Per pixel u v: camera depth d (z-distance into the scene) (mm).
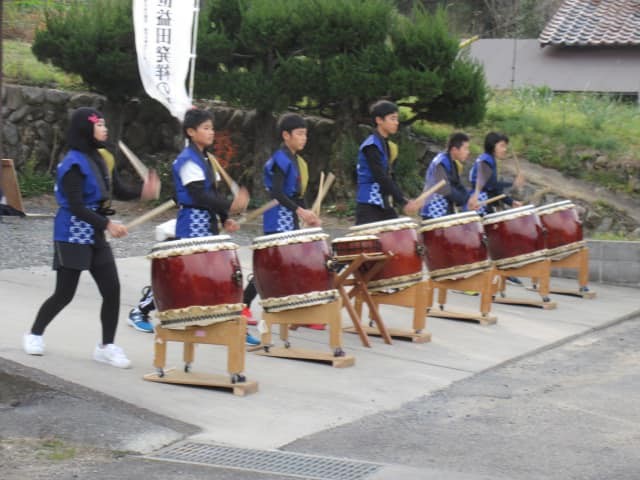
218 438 6902
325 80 17203
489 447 6969
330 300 9023
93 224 7848
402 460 6621
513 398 8445
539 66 24938
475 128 20250
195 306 7723
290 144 9531
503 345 10648
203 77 17438
